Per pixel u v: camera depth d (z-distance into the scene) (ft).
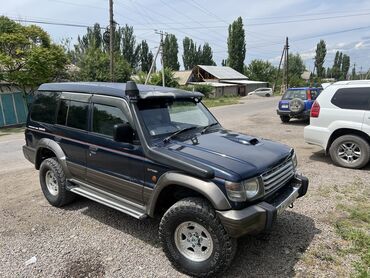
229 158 10.93
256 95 164.96
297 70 306.14
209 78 191.52
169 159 11.06
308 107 46.85
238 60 220.43
